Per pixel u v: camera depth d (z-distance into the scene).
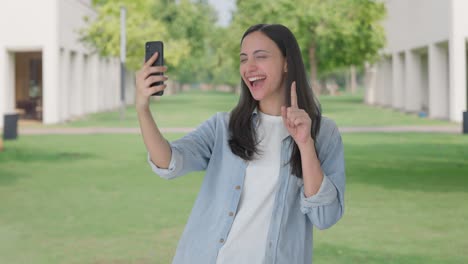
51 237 6.94
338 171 2.49
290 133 2.31
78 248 6.45
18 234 7.09
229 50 48.84
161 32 39.78
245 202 2.45
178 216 8.12
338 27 34.22
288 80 2.46
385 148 16.61
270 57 2.45
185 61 67.25
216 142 2.54
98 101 39.41
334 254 6.22
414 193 9.78
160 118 30.42
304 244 2.45
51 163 13.93
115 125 26.75
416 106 35.53
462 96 27.61
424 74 37.22
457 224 7.57
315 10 34.31
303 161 2.31
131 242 6.71
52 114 28.48
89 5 37.19
